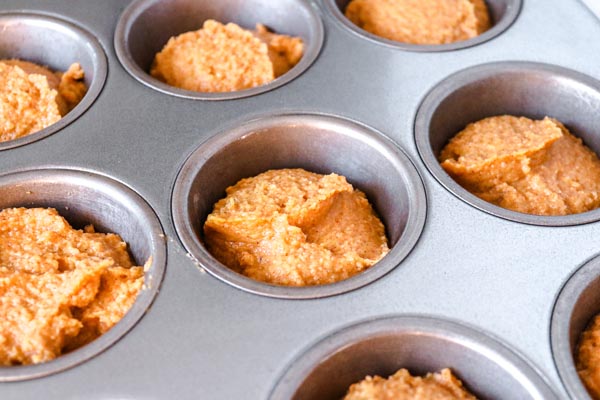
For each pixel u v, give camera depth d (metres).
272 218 0.36
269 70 0.41
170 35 0.43
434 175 0.36
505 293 0.33
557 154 0.39
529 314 0.33
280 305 0.33
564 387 0.31
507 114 0.40
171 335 0.33
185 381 0.32
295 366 0.32
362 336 0.32
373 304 0.33
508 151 0.38
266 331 0.33
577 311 0.33
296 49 0.42
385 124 0.38
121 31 0.41
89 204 0.37
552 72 0.39
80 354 0.32
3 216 0.36
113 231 0.37
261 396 0.31
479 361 0.32
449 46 0.41
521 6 0.42
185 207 0.36
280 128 0.38
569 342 0.32
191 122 0.38
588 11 0.42
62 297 0.34
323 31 0.41
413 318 0.33
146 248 0.35
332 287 0.34
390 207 0.37
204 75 0.41
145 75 0.40
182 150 0.37
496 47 0.41
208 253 0.35
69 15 0.42
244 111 0.38
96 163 0.37
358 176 0.38
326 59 0.40
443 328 0.33
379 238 0.37
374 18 0.43
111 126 0.38
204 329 0.33
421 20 0.43
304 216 0.36
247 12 0.44
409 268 0.34
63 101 0.40
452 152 0.39
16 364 0.33
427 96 0.39
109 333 0.33
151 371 0.32
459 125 0.40
